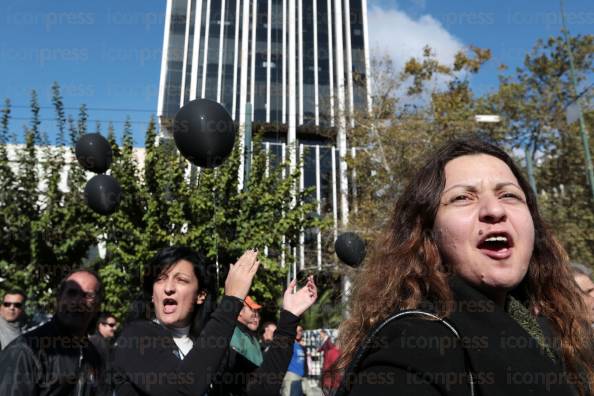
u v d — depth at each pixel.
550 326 1.51
